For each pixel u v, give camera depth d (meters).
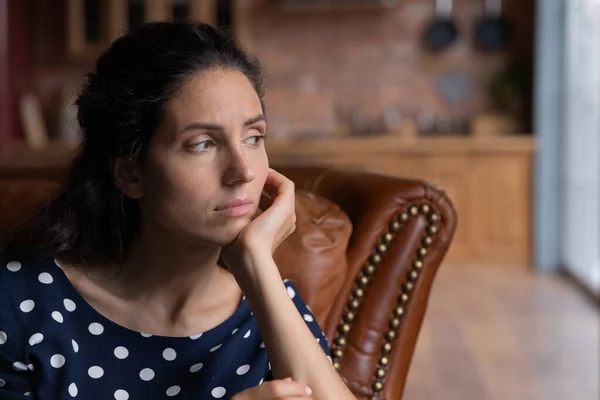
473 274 5.15
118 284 1.05
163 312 1.05
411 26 5.93
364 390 1.35
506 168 5.34
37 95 5.93
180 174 0.94
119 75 0.97
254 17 5.96
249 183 0.96
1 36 5.48
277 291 0.97
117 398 1.02
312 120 6.00
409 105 5.97
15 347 1.00
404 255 1.38
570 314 4.17
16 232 1.08
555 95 5.24
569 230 5.12
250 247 0.98
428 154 5.34
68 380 1.00
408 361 1.38
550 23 5.20
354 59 5.97
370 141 5.30
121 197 1.04
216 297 1.08
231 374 1.08
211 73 0.95
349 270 1.37
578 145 4.93
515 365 3.35
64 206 1.07
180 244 1.01
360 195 1.46
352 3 5.76
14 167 1.97
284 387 0.92
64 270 1.05
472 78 5.91
